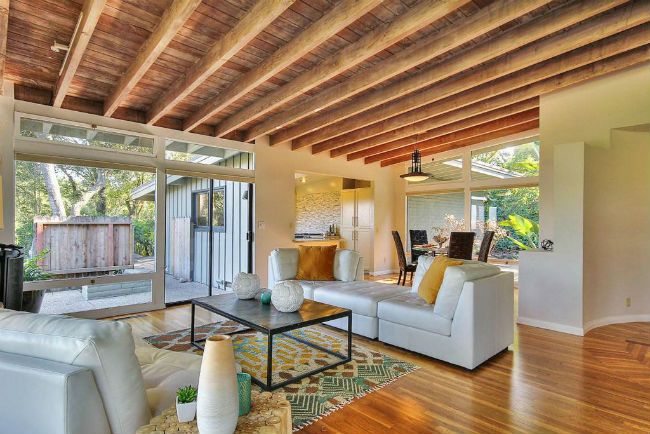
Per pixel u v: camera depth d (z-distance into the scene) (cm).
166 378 164
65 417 101
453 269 294
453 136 612
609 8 246
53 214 411
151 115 451
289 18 277
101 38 300
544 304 404
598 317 408
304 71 368
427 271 352
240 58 339
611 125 400
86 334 111
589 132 414
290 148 634
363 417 217
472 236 554
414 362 301
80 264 427
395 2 258
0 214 332
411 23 262
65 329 115
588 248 390
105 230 445
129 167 461
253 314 289
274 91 413
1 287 316
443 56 338
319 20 274
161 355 196
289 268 461
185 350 324
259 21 255
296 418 215
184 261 648
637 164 423
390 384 260
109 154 445
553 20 269
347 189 863
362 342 349
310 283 434
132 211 467
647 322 423
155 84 393
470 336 281
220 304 323
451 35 287
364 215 820
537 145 597
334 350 326
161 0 253
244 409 128
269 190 603
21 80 376
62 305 415
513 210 639
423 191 782
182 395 123
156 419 121
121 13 267
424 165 779
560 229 395
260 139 593
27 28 288
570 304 385
